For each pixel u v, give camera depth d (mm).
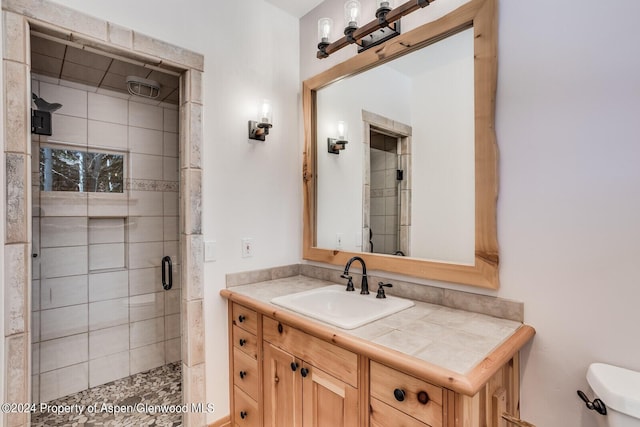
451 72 1389
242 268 1859
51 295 2070
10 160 1172
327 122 1976
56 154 2066
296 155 2156
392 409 972
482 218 1264
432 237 1460
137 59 1516
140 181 2396
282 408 1394
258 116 1904
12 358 1172
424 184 1492
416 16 1501
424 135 1488
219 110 1763
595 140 1030
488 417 952
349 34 1540
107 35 1390
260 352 1523
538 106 1142
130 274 2377
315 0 1973
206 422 1698
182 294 1706
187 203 1643
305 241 2084
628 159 975
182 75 1686
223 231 1777
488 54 1241
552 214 1114
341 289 1711
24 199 1203
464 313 1307
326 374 1184
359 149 1788
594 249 1033
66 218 2115
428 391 883
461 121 1355
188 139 1640
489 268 1243
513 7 1197
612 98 1000
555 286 1108
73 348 2156
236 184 1836
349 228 1840
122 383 2301
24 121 1202
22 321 1196
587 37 1042
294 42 2137
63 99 2076
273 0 1974
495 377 1001
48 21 1248
